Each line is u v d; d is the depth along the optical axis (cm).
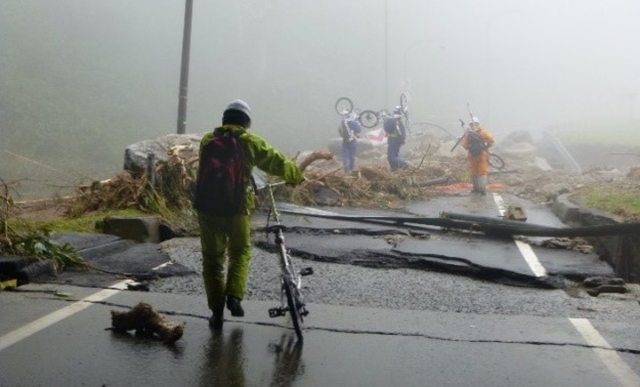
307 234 1060
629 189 1478
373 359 541
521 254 943
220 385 484
